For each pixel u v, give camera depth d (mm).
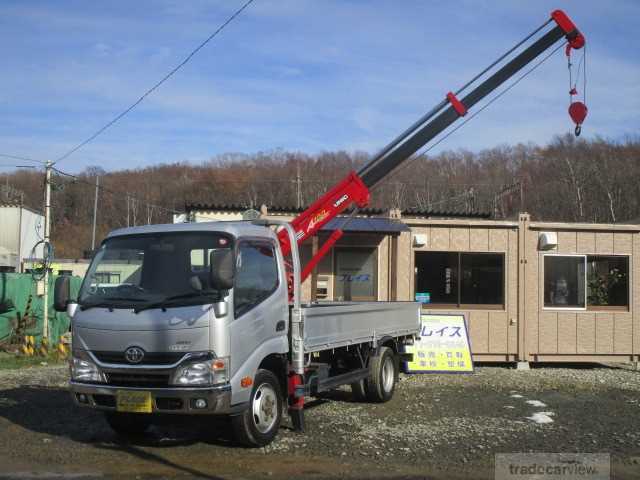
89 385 7332
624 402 11289
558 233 16078
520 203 43219
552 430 8961
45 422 9273
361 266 16078
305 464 7180
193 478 6637
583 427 9180
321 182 49438
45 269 20719
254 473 6824
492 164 55062
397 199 50594
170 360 7102
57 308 7777
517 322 15805
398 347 12336
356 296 16000
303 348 8328
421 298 15820
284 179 51438
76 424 9156
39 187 58688
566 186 49375
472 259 16016
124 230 8141
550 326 15891
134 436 8461
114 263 7820
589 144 53719
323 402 11047
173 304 7230
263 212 17344
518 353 15703
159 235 7844
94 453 7609
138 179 57500
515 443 8203
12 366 15891
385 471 6953
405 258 15867
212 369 7023
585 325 15953
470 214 24578
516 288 15898
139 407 7059
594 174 48906
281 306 8258
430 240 15914
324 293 16000
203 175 55688
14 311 20094
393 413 10070
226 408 7074
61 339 19734
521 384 13164
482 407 10625
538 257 16000
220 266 7004
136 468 6988
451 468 7098
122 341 7246
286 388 8406
